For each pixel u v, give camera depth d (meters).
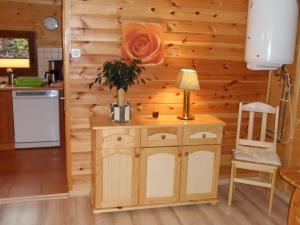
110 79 2.53
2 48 4.59
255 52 2.61
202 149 2.72
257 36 2.57
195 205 2.85
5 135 4.25
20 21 4.56
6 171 3.55
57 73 4.56
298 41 2.81
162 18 2.84
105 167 2.54
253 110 2.99
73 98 2.80
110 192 2.59
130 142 2.54
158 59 2.88
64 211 2.67
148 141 2.58
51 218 2.56
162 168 2.66
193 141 2.68
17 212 2.64
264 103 3.06
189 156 2.70
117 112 2.59
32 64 4.72
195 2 2.88
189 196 2.78
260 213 2.75
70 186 2.94
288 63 2.64
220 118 3.22
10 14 4.51
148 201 2.68
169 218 2.62
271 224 2.57
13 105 4.19
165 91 3.00
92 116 2.81
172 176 2.69
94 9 2.68
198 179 2.77
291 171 1.88
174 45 2.92
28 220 2.52
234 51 3.09
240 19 3.03
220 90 3.16
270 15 2.48
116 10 2.72
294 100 2.89
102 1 2.68
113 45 2.78
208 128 2.69
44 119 4.35
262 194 3.12
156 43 2.84
